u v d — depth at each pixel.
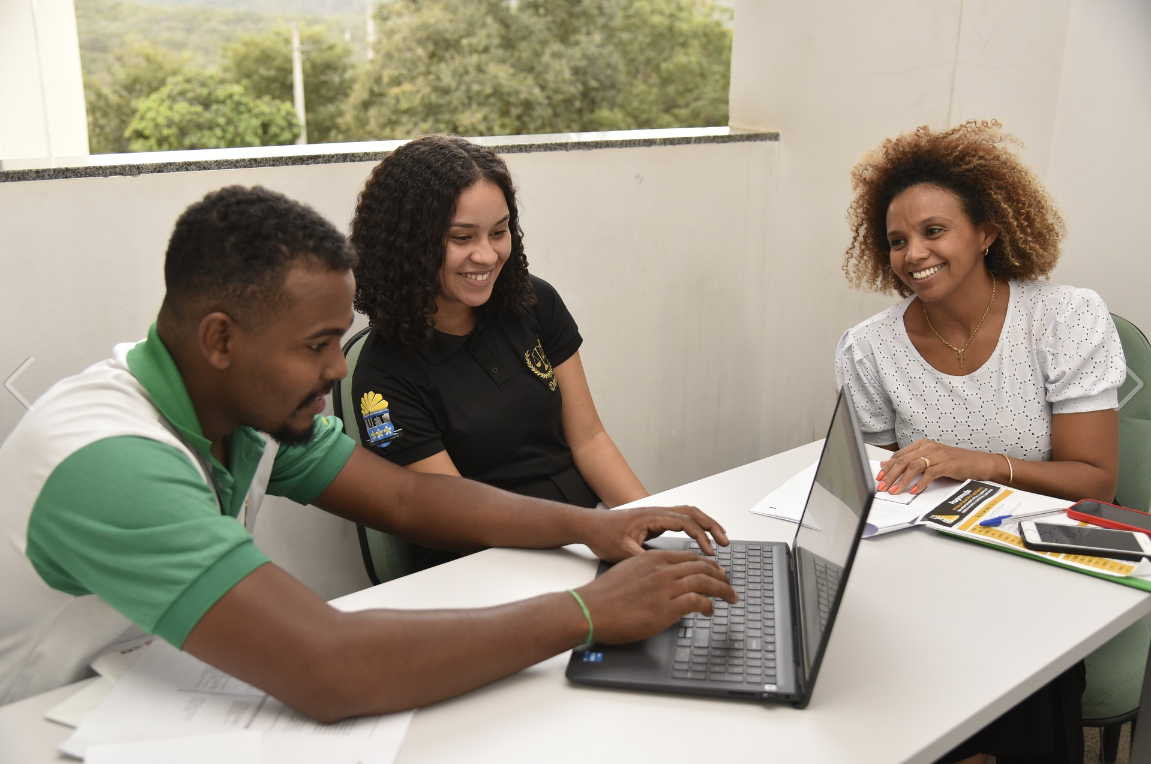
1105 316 1.48
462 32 16.77
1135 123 1.92
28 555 0.86
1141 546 1.12
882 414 1.67
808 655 0.88
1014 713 1.19
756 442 2.76
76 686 0.90
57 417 0.87
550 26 16.89
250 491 1.13
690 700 0.87
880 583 1.08
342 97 20.41
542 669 0.93
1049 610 1.02
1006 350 1.52
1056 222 1.56
